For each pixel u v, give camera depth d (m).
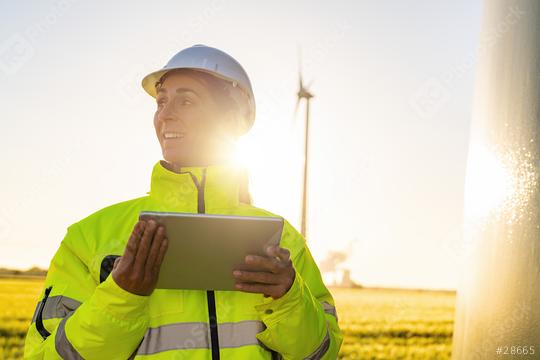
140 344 1.97
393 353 19.78
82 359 1.88
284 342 1.98
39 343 2.00
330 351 2.16
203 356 1.97
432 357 20.06
